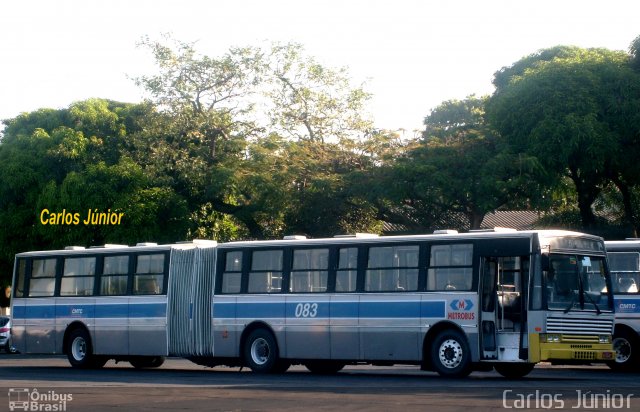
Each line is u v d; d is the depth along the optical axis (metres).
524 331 20.25
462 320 20.72
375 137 36.72
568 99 31.50
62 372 25.48
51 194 38.72
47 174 40.19
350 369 26.91
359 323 22.19
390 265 22.00
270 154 37.03
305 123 39.34
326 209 35.97
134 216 37.22
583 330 20.44
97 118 41.12
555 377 22.02
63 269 28.25
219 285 24.86
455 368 20.77
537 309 19.95
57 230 38.28
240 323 24.28
